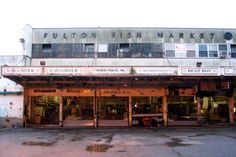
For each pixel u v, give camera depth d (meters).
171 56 29.88
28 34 29.48
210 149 12.62
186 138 17.12
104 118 29.81
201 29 30.58
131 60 29.61
